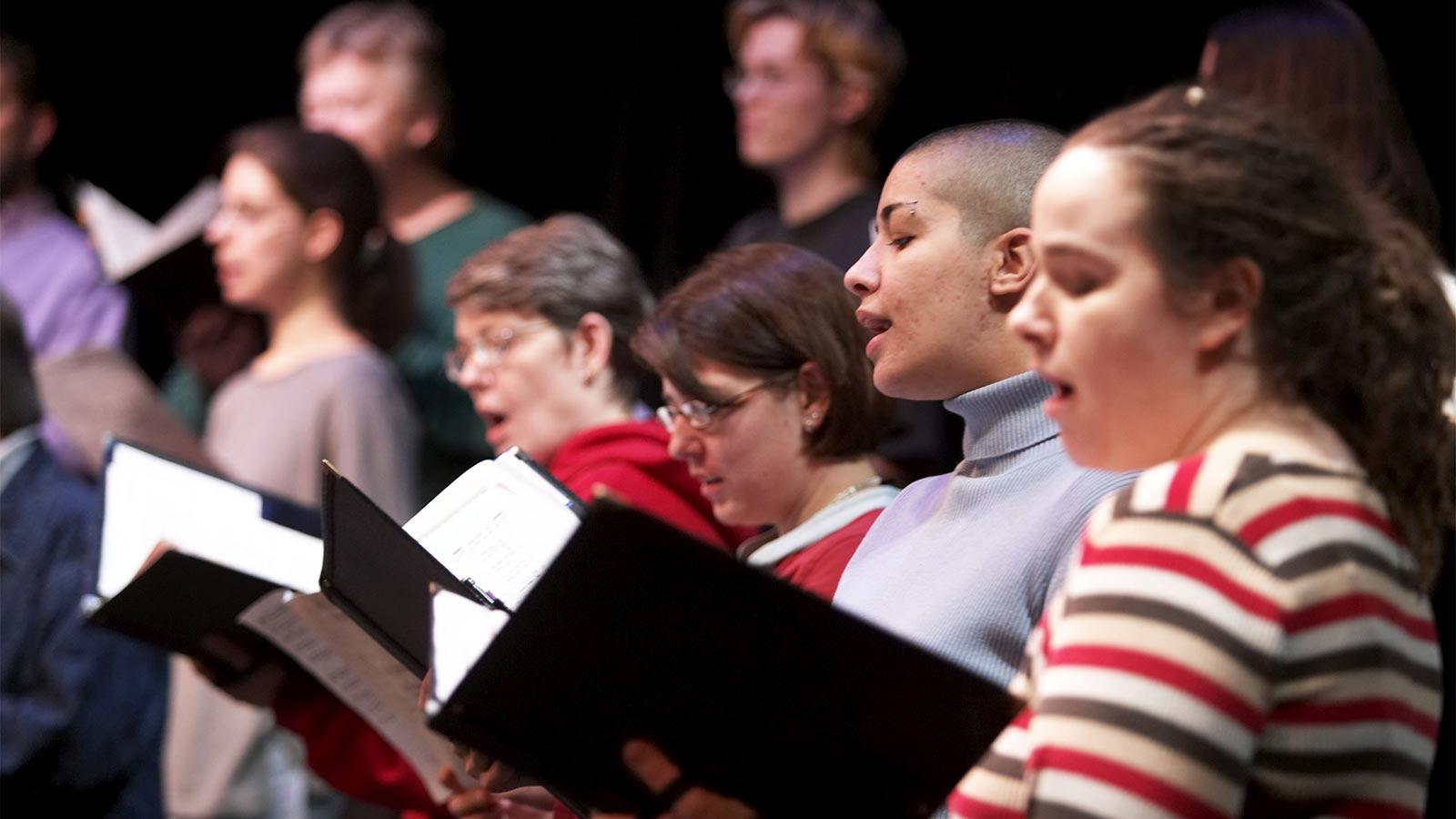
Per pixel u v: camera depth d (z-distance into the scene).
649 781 4.07
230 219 11.47
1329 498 3.53
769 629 3.82
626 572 3.80
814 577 6.15
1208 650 3.40
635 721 4.01
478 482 5.79
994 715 3.78
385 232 11.88
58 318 13.49
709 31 15.62
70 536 10.41
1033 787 3.49
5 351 10.50
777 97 10.98
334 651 6.57
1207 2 12.38
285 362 11.30
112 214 14.15
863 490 6.48
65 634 10.22
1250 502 3.49
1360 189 3.78
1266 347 3.60
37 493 10.42
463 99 16.41
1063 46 12.95
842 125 11.04
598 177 16.09
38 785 10.12
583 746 4.07
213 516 7.24
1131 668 3.42
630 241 15.84
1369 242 3.67
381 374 11.19
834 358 6.47
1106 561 3.55
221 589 7.07
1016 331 3.74
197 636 7.39
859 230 10.59
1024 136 5.06
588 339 8.30
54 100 17.28
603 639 3.90
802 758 3.98
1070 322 3.62
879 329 5.10
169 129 17.39
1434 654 3.77
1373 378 3.64
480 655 3.92
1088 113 12.75
